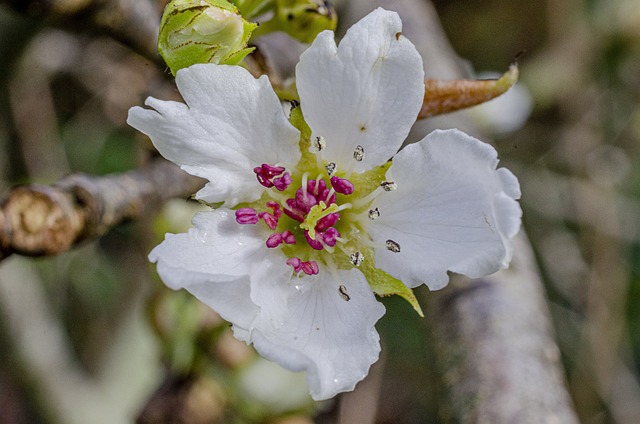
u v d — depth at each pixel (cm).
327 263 18
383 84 18
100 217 18
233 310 17
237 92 18
